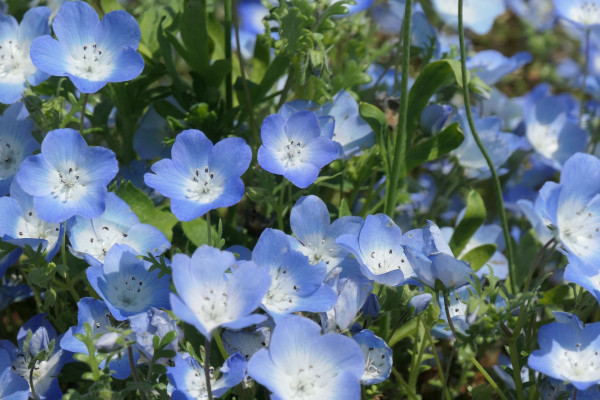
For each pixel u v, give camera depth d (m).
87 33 0.36
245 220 0.41
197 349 0.36
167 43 0.41
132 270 0.35
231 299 0.31
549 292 0.40
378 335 0.38
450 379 0.42
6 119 0.38
